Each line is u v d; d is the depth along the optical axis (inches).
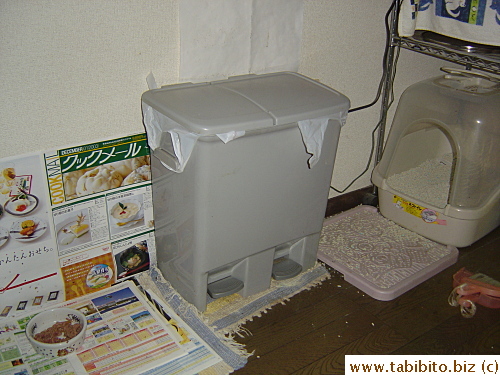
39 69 39.0
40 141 41.7
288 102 43.7
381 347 46.8
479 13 50.8
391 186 64.9
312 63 55.8
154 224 52.1
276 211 47.7
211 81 47.6
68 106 41.8
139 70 44.1
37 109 40.3
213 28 46.1
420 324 49.9
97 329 46.1
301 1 51.0
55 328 44.8
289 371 43.5
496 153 58.0
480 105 56.6
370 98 64.5
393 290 52.8
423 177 67.2
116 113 44.8
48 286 47.8
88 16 39.4
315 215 52.2
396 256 59.1
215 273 49.1
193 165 40.6
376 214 68.4
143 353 43.8
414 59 67.4
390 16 60.0
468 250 62.4
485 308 52.3
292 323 49.1
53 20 38.0
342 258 58.3
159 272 54.0
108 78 42.8
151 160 47.9
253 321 48.9
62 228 46.2
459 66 73.2
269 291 52.8
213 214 42.7
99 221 48.3
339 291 54.1
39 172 42.7
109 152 46.0
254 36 49.2
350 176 69.1
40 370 41.4
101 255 50.1
